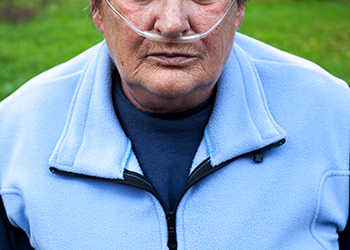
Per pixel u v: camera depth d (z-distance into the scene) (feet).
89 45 17.97
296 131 3.75
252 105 3.75
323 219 3.74
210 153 3.55
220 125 3.59
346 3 29.30
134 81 3.24
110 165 3.51
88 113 3.77
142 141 3.72
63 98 4.03
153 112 3.67
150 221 3.49
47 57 16.37
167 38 2.97
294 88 3.93
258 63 4.12
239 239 3.45
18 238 4.25
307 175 3.66
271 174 3.60
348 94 4.06
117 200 3.56
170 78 3.07
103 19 3.36
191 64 3.11
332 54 17.30
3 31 22.15
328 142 3.81
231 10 3.20
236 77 3.79
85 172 3.56
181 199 3.48
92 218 3.54
